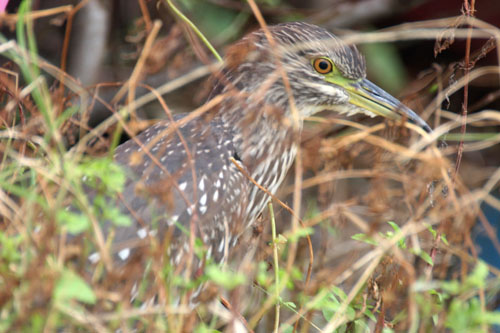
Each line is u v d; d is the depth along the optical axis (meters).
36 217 6.11
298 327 8.47
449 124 8.32
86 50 12.01
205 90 9.24
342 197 10.97
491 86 13.92
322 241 9.63
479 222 10.98
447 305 8.16
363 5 13.45
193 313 6.69
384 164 8.90
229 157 8.41
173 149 8.18
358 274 9.45
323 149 9.20
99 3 11.99
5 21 7.67
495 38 8.67
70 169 5.66
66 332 5.87
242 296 7.52
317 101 9.01
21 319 5.25
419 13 13.58
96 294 5.70
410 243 8.38
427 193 8.09
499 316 5.94
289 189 11.17
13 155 6.40
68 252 5.91
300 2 14.06
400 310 8.05
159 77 11.85
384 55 13.60
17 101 7.23
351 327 7.54
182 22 10.51
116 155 8.14
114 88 12.10
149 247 6.33
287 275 6.83
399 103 9.13
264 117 8.72
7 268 5.46
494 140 9.48
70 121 7.72
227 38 12.93
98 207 6.29
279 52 8.76
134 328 6.98
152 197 6.93
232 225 8.32
